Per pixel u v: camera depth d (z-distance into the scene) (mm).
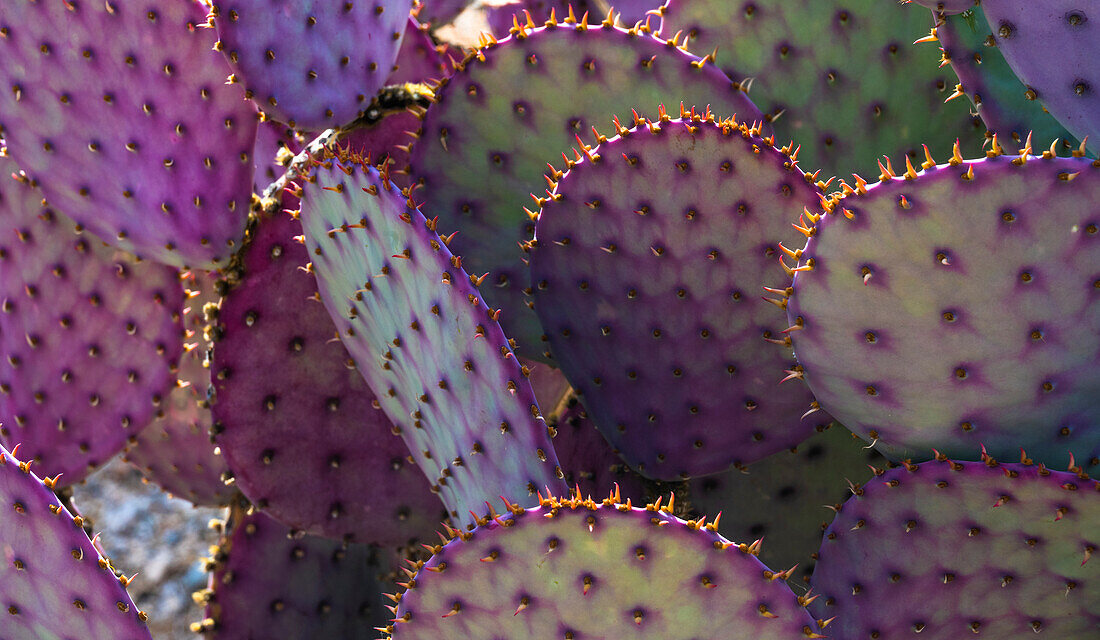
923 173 1349
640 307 1495
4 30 1523
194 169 1538
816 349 1398
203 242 1546
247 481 1578
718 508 1568
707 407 1510
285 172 1667
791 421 1511
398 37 1574
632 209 1471
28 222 1599
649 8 1817
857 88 1563
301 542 1644
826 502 1572
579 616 1338
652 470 1530
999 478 1372
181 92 1526
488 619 1348
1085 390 1385
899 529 1406
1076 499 1364
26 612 1451
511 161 1552
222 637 1626
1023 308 1362
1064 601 1396
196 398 1703
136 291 1609
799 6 1551
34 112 1540
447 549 1334
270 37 1491
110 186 1550
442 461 1456
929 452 1415
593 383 1527
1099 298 1361
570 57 1519
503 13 1820
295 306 1566
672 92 1524
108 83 1528
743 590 1334
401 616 1363
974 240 1351
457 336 1395
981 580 1400
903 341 1379
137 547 2117
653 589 1331
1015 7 1386
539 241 1504
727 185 1455
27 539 1428
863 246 1362
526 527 1322
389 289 1438
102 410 1618
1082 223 1347
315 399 1576
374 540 1614
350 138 1604
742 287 1478
